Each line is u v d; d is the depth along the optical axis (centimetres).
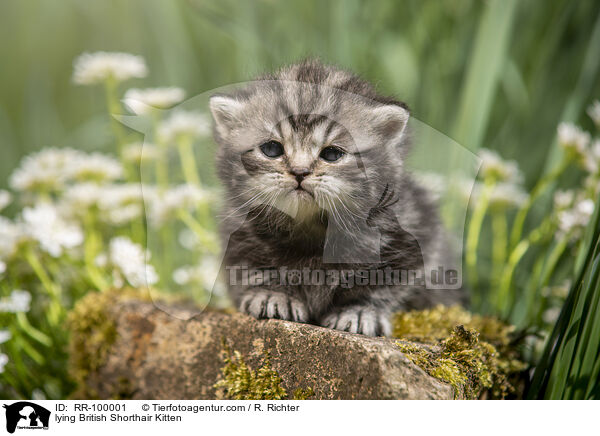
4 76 100
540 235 57
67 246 54
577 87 63
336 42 65
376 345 45
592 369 47
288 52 67
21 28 100
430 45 67
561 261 60
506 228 64
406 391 44
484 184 58
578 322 46
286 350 47
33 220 54
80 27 97
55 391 55
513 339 51
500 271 60
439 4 67
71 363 54
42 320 57
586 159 56
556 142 63
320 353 46
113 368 53
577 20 67
